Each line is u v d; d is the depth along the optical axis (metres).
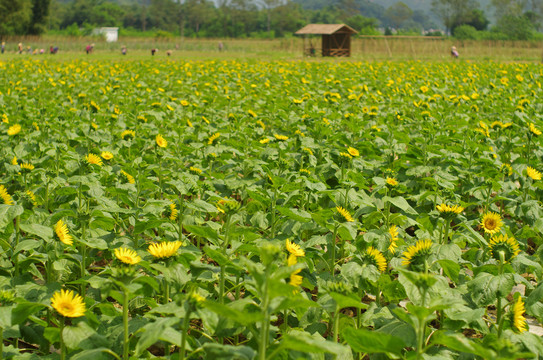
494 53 57.03
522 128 9.29
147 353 3.50
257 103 11.81
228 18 168.88
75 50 71.25
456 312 3.47
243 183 6.15
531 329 4.54
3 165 6.88
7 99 12.63
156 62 32.56
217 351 2.76
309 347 2.52
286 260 3.34
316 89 15.72
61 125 9.02
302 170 5.81
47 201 5.51
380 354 3.30
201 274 3.89
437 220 4.73
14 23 105.75
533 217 5.67
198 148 7.70
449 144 8.92
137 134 8.79
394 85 16.83
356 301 2.74
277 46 70.00
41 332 3.56
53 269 4.18
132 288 3.19
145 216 4.96
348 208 5.44
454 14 158.25
